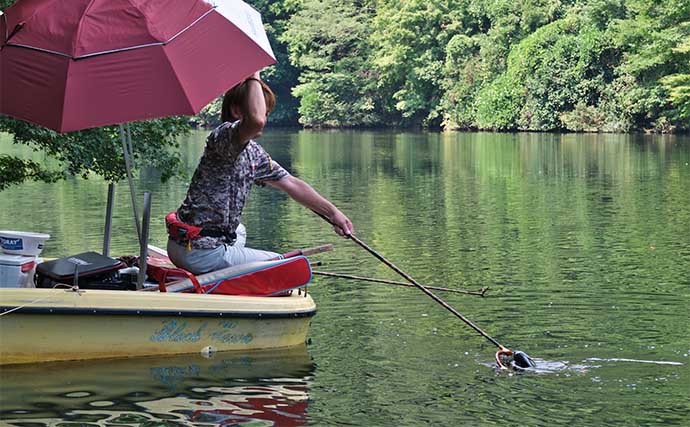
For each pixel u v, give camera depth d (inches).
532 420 180.7
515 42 1770.4
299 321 235.3
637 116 1515.7
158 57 205.0
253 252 237.8
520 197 617.6
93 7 206.7
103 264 231.5
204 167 227.0
